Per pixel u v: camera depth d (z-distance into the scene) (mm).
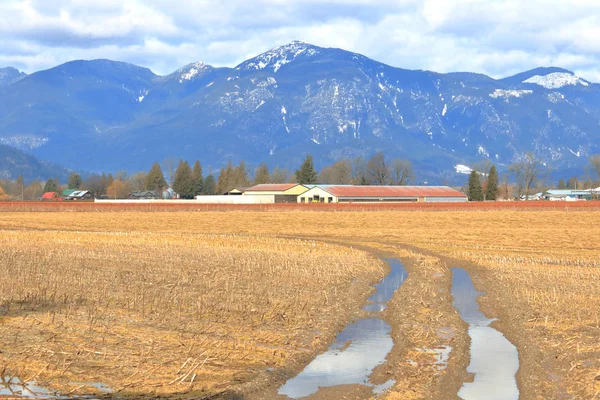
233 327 25797
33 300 29625
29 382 18641
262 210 130000
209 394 18156
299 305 30531
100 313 27281
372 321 28797
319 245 60938
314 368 21469
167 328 25188
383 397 18406
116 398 17641
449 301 33625
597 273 42438
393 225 92375
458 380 20156
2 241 58125
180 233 74625
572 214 116750
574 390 19109
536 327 27078
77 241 59281
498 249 60688
